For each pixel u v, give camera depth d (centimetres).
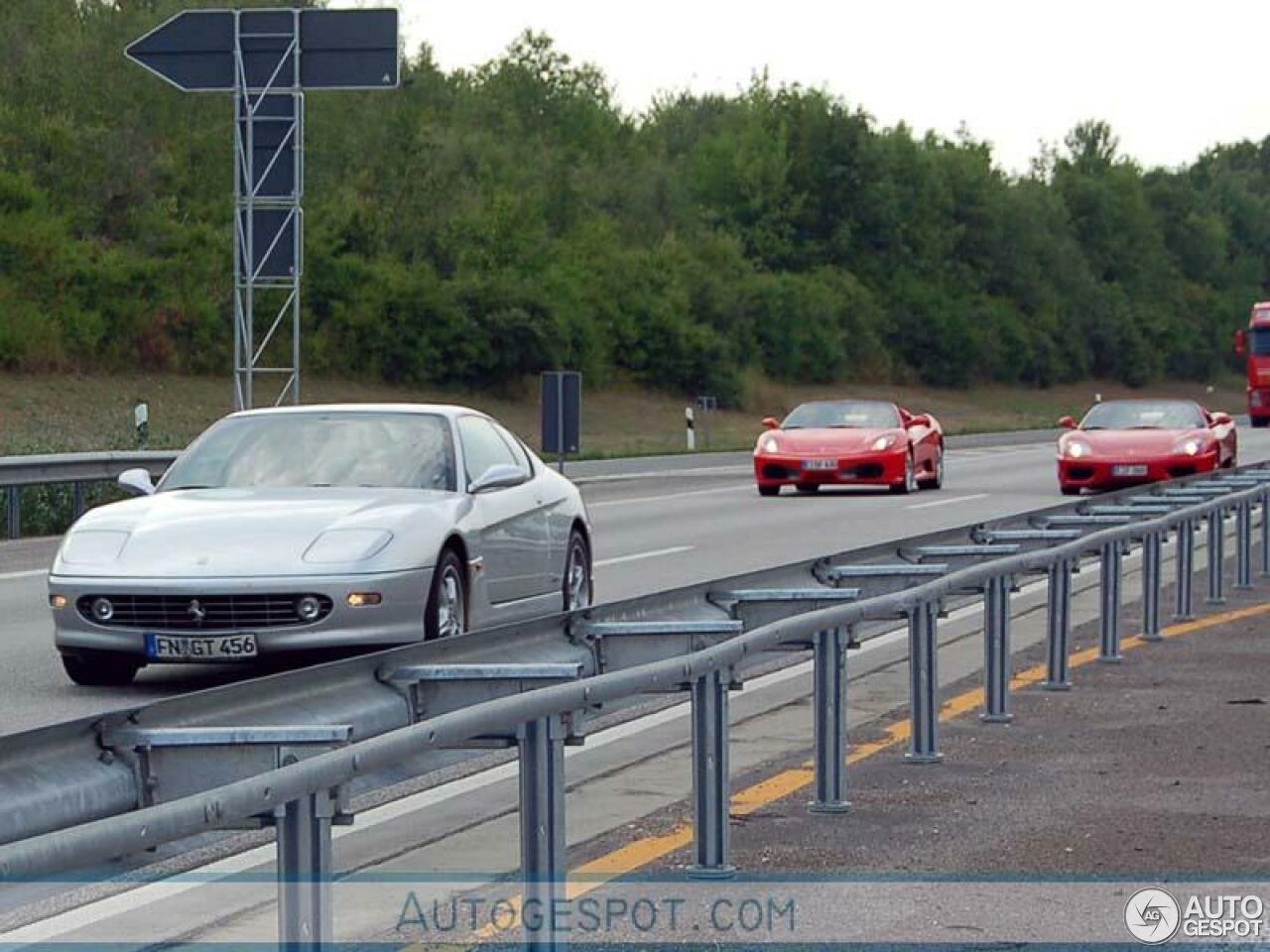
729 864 1764
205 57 7562
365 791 1283
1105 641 3189
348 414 3291
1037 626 3753
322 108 18100
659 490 8444
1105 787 2172
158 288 13950
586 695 1423
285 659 3148
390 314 15875
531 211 18800
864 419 8212
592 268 18912
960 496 7862
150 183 15712
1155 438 7444
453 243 17788
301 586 2764
